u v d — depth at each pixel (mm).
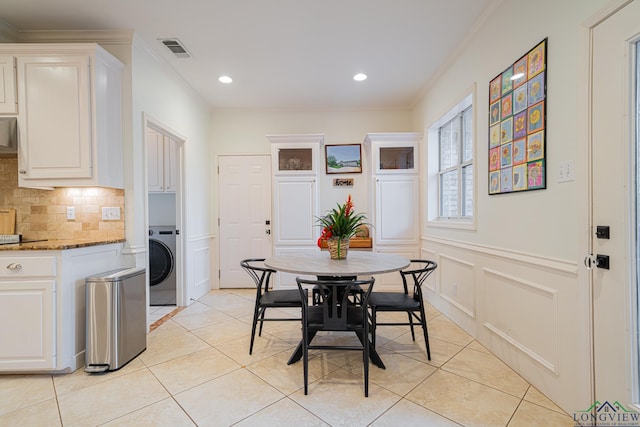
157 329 2707
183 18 2250
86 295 1973
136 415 1539
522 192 1852
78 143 2146
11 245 1910
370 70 3084
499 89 2074
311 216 3758
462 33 2461
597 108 1354
